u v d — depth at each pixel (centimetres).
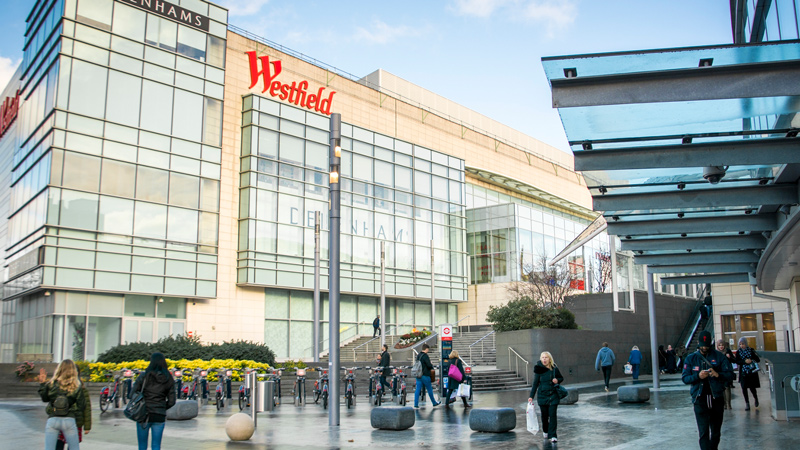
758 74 934
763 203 1390
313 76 4266
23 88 3578
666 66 940
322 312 4031
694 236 1888
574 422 1466
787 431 1238
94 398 2275
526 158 6219
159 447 918
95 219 3100
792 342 2956
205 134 3575
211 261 3506
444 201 4891
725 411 1614
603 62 929
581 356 3072
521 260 4838
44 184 3028
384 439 1258
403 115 4925
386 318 4419
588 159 1226
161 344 2838
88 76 3148
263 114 3791
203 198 3525
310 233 3941
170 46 3475
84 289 3033
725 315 3406
